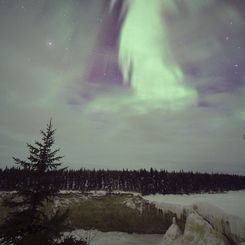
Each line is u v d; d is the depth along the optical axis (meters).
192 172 66.94
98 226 35.41
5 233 10.23
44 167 11.09
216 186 61.34
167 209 33.31
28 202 10.90
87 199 39.03
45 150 11.27
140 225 34.78
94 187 61.28
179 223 25.62
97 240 31.19
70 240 10.55
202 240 19.77
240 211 20.00
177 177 64.56
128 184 63.66
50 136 11.54
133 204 38.06
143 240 31.98
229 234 18.44
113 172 67.19
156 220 34.69
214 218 20.27
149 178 64.88
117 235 33.44
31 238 9.57
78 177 61.38
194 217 21.47
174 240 23.84
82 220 35.78
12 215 10.95
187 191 57.84
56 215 11.02
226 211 19.95
